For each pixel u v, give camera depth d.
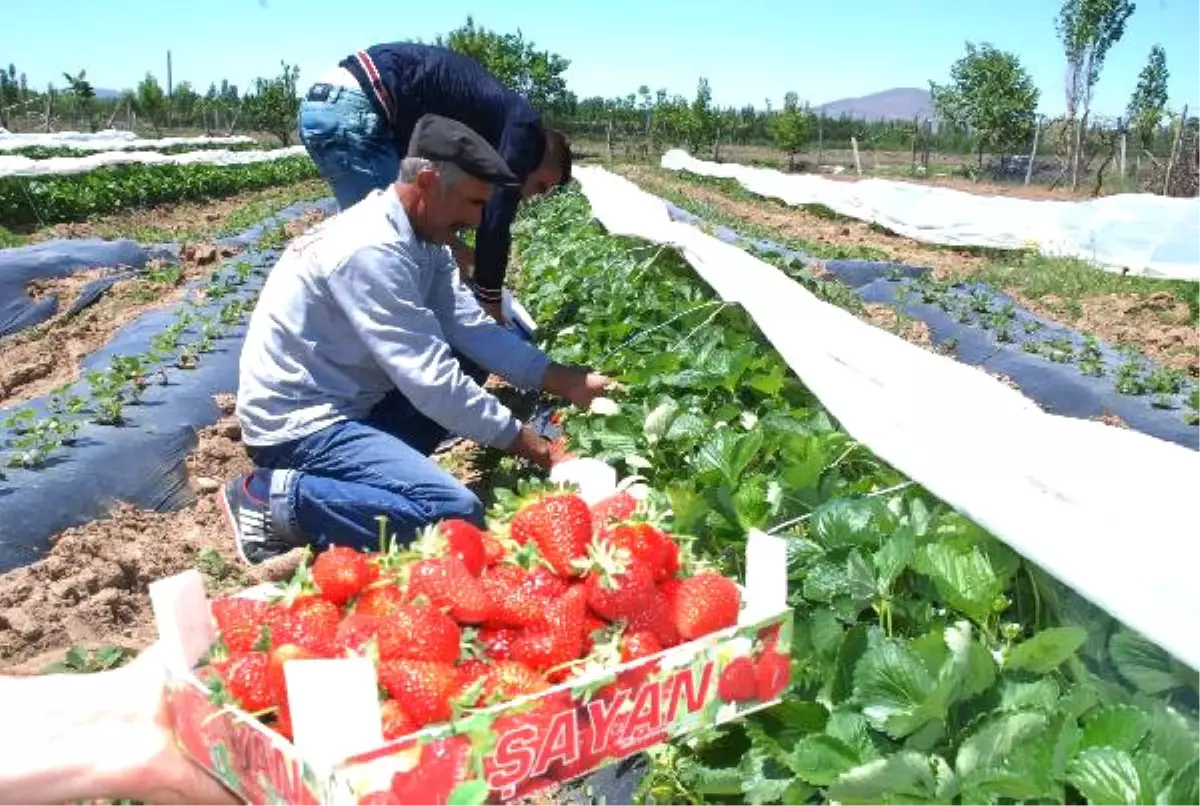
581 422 5.90
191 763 2.85
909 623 3.40
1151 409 9.38
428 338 5.38
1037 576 3.34
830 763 2.77
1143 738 2.56
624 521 3.06
